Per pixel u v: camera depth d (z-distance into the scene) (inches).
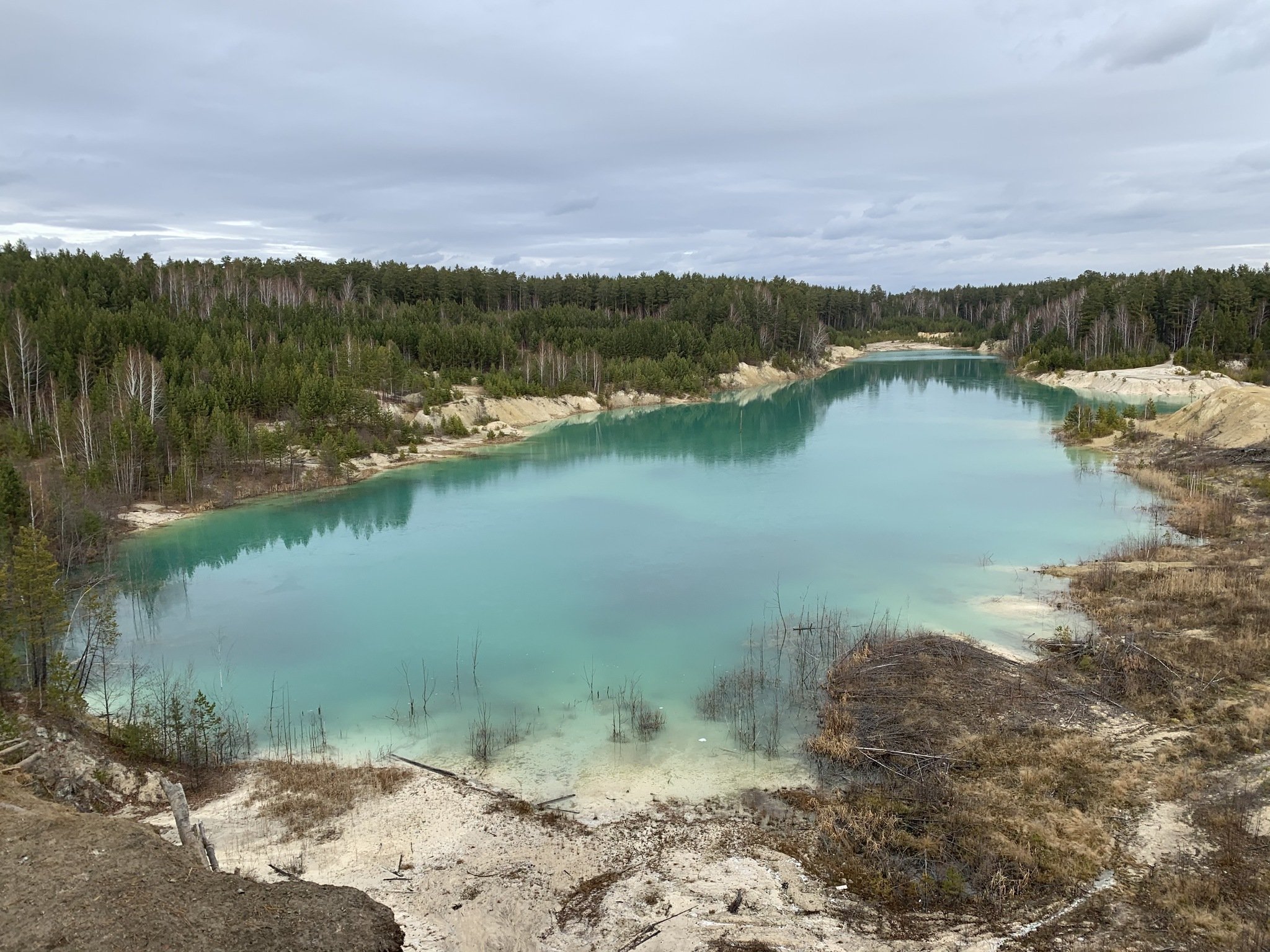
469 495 2647.6
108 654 1395.2
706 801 917.2
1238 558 1598.2
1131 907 699.4
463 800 929.5
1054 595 1526.8
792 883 763.4
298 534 2212.1
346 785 961.5
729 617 1514.5
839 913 717.3
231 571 1891.0
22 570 1066.7
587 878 780.0
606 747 1045.8
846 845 815.1
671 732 1081.4
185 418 2864.2
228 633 1503.4
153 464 2549.2
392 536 2180.1
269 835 852.6
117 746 1010.7
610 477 2896.2
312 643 1451.8
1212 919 672.4
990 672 1160.8
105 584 1764.3
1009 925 689.6
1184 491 2279.8
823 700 1152.2
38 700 1002.7
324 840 844.6
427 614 1581.0
